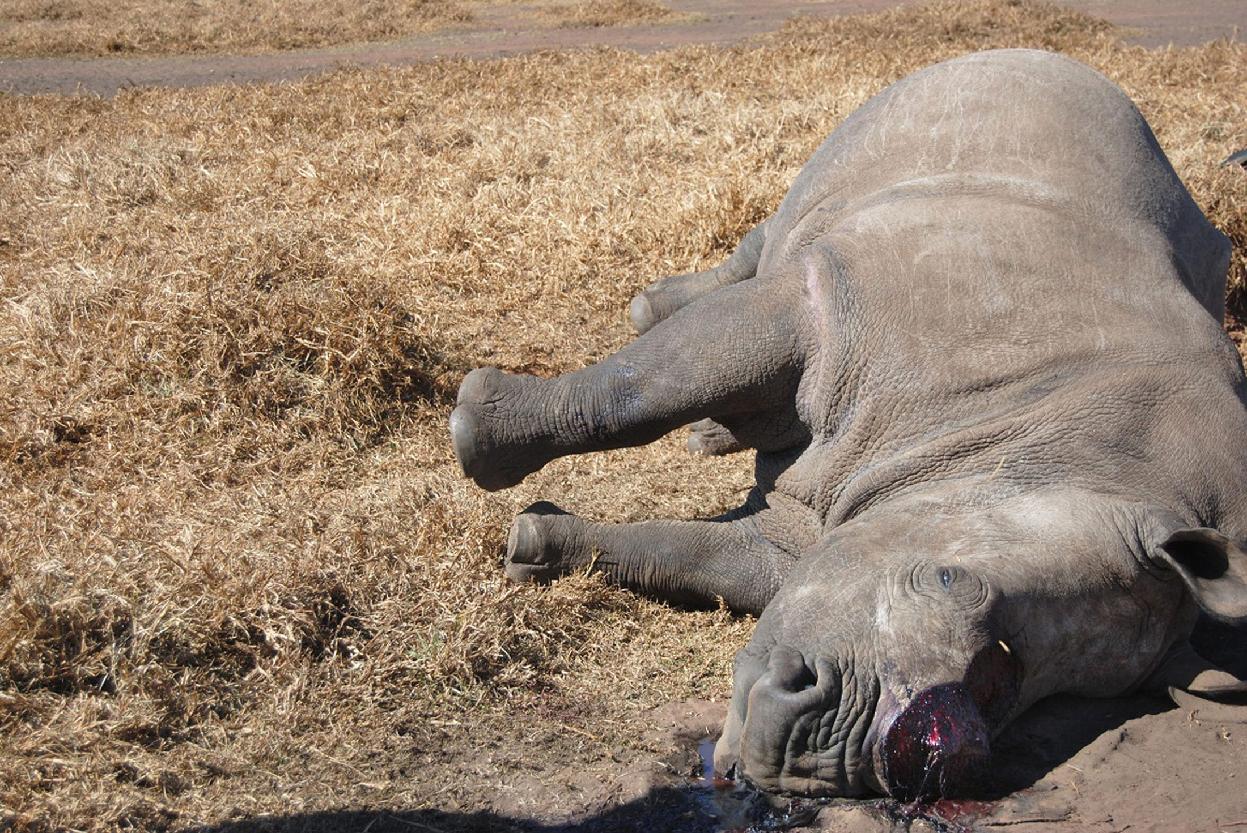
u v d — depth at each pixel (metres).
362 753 4.19
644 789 4.09
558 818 3.96
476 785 4.09
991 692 3.89
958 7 17.52
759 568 5.10
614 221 8.66
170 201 9.09
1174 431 4.35
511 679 4.61
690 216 8.51
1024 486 4.32
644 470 6.14
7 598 4.42
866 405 4.70
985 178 5.06
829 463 4.80
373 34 18.20
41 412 5.98
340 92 12.68
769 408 5.02
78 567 4.70
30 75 15.11
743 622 5.11
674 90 12.37
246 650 4.51
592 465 6.14
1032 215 4.85
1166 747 4.17
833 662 3.83
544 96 12.50
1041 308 4.62
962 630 3.80
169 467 5.84
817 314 4.89
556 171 9.66
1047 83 5.34
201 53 16.92
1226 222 8.05
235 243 7.16
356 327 6.53
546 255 8.30
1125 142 5.24
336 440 6.20
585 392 5.05
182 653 4.42
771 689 3.79
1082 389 4.41
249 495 5.59
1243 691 4.28
